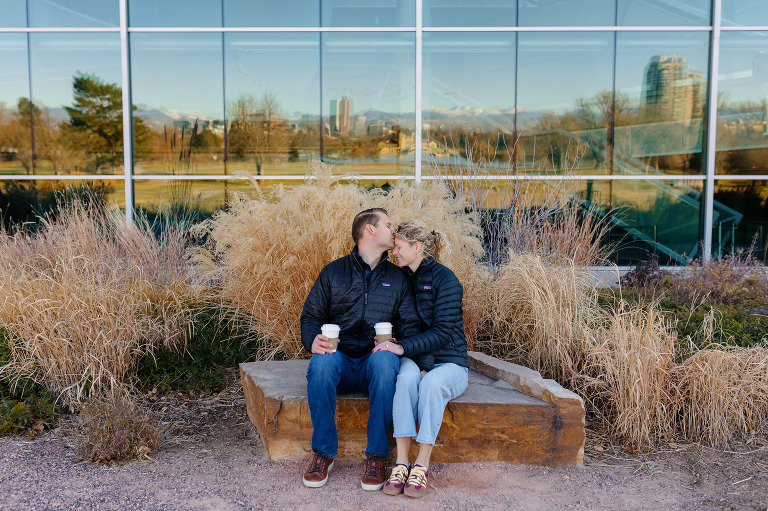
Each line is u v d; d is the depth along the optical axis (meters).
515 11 8.50
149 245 5.18
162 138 8.55
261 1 8.48
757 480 2.97
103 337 3.91
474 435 3.08
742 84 8.51
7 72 8.49
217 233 4.44
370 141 8.65
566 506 2.71
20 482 2.86
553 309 4.12
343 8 8.52
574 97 8.57
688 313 5.28
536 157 8.63
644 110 8.55
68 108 8.52
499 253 5.66
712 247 8.63
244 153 8.61
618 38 8.48
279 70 8.58
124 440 3.16
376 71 8.59
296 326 4.21
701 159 8.58
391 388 2.83
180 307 4.56
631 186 8.59
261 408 3.22
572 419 3.06
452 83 8.59
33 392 3.85
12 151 8.56
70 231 4.95
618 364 3.56
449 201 4.95
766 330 5.00
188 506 2.67
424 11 8.52
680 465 3.15
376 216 3.10
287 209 4.36
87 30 8.45
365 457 3.17
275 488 2.84
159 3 8.45
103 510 2.62
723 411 3.41
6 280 4.36
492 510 2.66
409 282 3.14
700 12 8.41
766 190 8.59
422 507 2.67
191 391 4.15
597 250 5.98
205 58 8.52
